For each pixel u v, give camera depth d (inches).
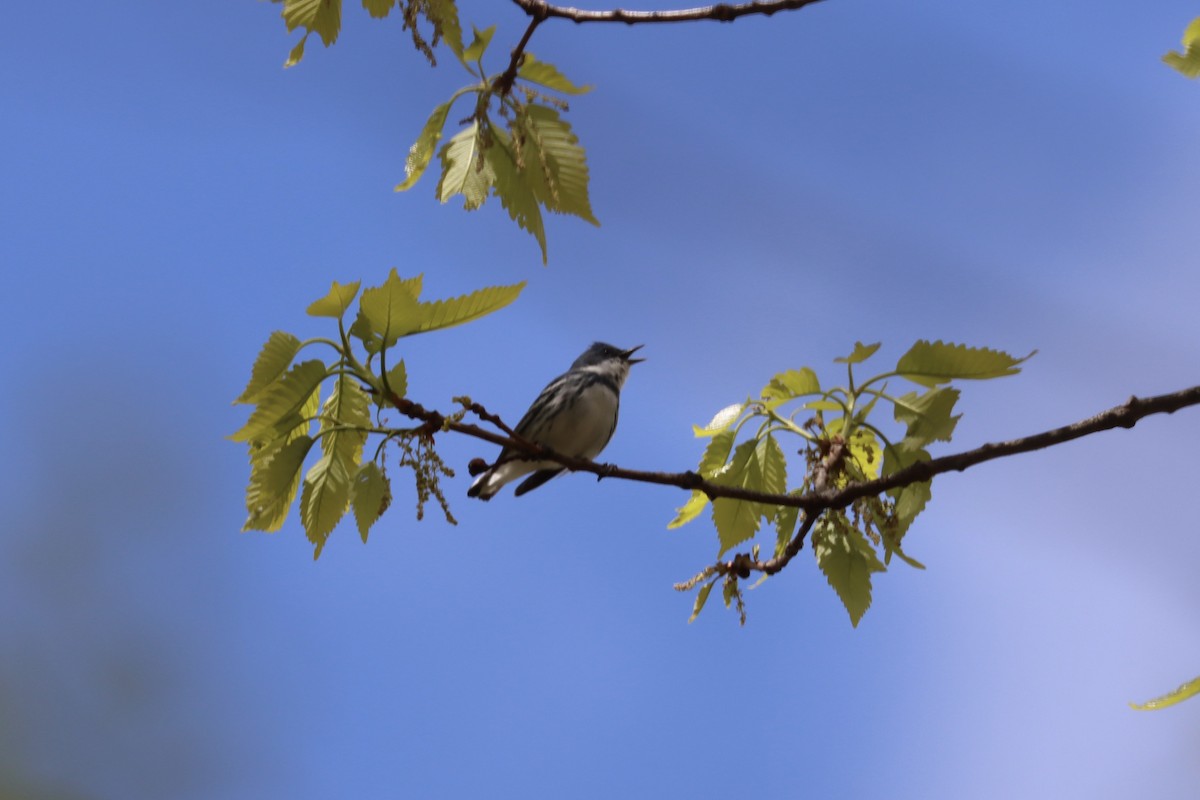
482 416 347.9
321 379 333.7
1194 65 372.5
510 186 332.2
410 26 314.2
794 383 397.1
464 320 336.5
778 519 393.1
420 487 339.3
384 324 331.9
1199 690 271.0
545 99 331.0
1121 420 348.2
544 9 324.8
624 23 331.3
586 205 332.8
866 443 396.8
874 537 380.5
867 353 380.8
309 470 341.1
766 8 329.1
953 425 383.2
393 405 338.0
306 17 310.8
